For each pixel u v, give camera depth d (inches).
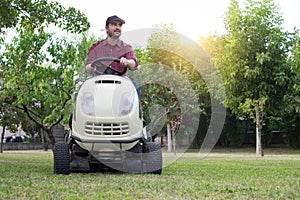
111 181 185.3
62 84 483.8
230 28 732.0
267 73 722.8
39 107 583.2
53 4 342.6
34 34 488.7
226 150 985.5
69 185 169.6
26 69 493.7
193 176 218.7
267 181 189.3
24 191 151.1
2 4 261.4
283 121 1023.0
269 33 713.0
